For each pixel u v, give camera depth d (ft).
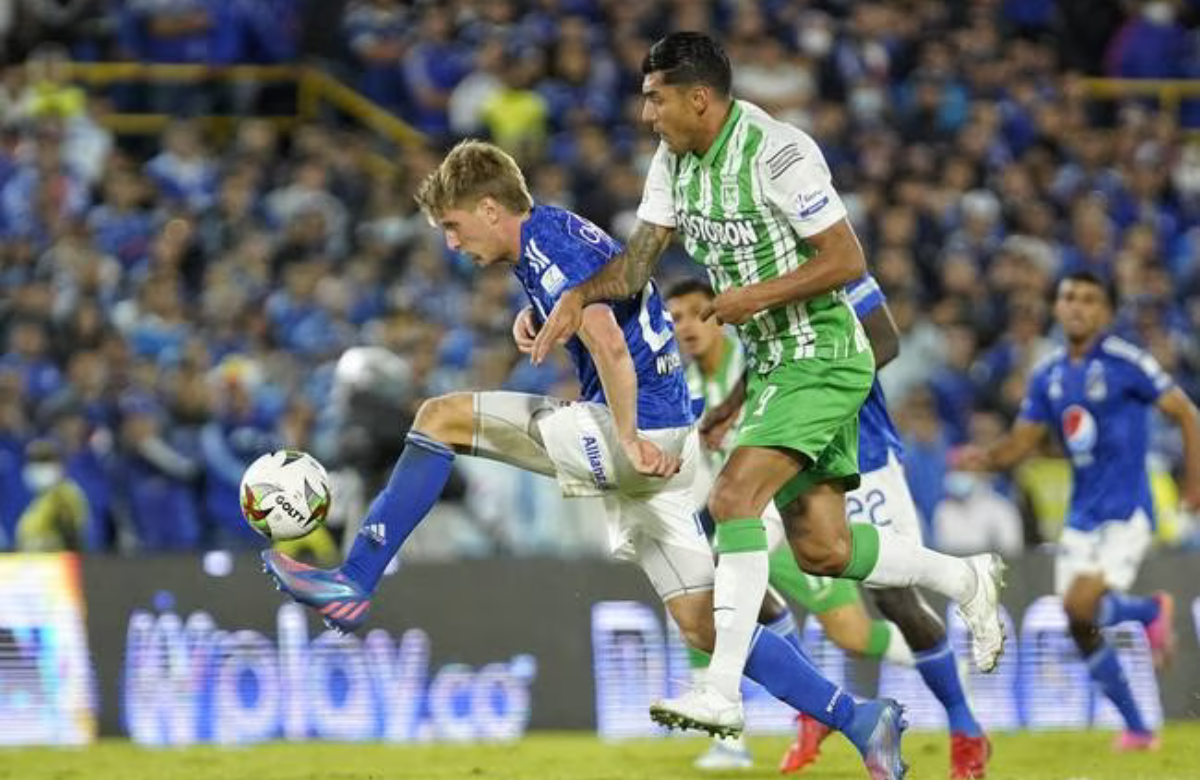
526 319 83.46
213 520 157.58
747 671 80.69
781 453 79.82
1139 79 249.34
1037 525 159.84
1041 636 132.77
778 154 79.05
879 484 95.71
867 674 130.82
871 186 210.59
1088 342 115.96
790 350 81.05
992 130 223.30
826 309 80.79
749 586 78.59
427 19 229.66
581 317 78.79
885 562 83.30
